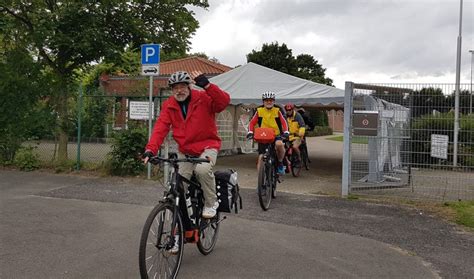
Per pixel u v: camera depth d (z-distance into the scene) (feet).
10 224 20.01
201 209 15.31
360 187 28.76
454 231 20.93
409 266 15.94
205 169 14.74
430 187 28.02
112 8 35.04
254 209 24.23
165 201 13.29
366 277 14.75
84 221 20.83
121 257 15.90
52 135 37.40
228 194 16.34
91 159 36.65
